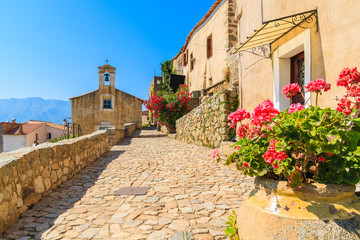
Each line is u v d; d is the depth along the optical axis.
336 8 3.49
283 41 5.04
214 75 12.17
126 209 3.17
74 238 2.43
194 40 16.05
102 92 28.00
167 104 15.51
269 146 1.59
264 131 1.74
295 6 4.48
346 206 1.49
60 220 2.87
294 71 5.14
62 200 3.60
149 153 8.39
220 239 2.33
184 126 12.36
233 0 10.41
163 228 2.58
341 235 1.36
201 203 3.29
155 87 31.83
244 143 1.87
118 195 3.78
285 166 1.55
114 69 28.41
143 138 16.02
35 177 3.55
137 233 2.49
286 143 1.47
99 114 27.86
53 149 4.24
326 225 1.40
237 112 1.89
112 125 28.02
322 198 1.50
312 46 4.03
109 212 3.08
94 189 4.16
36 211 3.16
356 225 1.42
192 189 3.96
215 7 11.83
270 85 5.60
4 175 2.70
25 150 3.56
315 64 3.96
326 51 3.70
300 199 1.53
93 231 2.57
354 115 1.92
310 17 4.07
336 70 3.50
